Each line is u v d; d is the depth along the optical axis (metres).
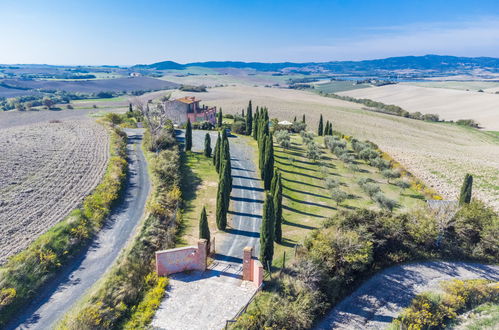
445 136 137.12
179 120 102.19
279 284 30.44
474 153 102.75
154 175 53.34
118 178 50.03
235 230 40.34
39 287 28.64
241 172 60.28
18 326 24.73
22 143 65.94
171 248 34.91
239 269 32.94
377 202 49.53
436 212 44.44
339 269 34.28
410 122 158.62
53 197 42.41
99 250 34.34
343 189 57.19
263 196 50.59
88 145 67.00
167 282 30.56
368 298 33.66
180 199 46.38
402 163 75.88
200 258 32.34
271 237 32.34
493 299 35.25
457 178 67.31
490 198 57.91
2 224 35.38
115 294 27.88
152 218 39.66
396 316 31.80
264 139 55.72
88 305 26.09
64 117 121.31
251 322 26.20
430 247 41.91
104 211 41.03
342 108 179.00
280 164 65.94
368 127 136.12
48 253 31.42
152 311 26.98
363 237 37.38
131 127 92.88
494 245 41.62
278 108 160.00
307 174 62.84
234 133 91.19
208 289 30.00
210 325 25.97
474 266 40.56
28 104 146.50
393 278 36.88
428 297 33.78
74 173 50.88
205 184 53.38
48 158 57.00
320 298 31.08
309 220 44.56
